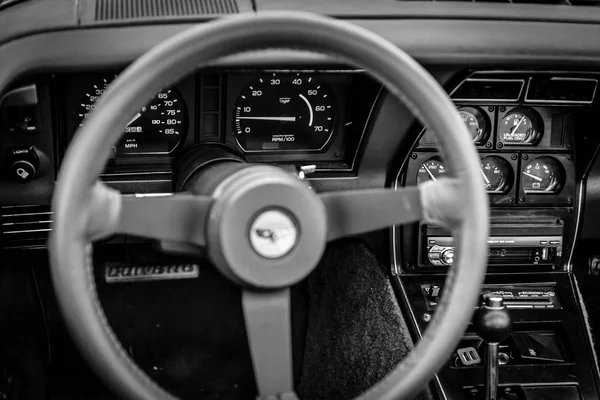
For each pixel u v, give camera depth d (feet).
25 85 6.61
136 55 6.61
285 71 6.91
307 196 4.42
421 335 8.11
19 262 7.57
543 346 8.31
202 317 8.07
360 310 8.39
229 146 7.35
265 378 4.78
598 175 8.30
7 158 6.91
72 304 4.09
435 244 8.16
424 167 8.04
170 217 4.44
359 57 4.42
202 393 8.25
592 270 8.63
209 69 6.78
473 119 8.00
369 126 7.47
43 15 6.63
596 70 7.49
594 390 8.13
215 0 6.97
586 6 7.53
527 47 7.25
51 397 8.04
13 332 7.77
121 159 7.30
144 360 8.07
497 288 8.46
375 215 4.73
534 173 8.31
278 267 4.44
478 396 7.91
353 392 8.37
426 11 7.16
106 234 4.35
